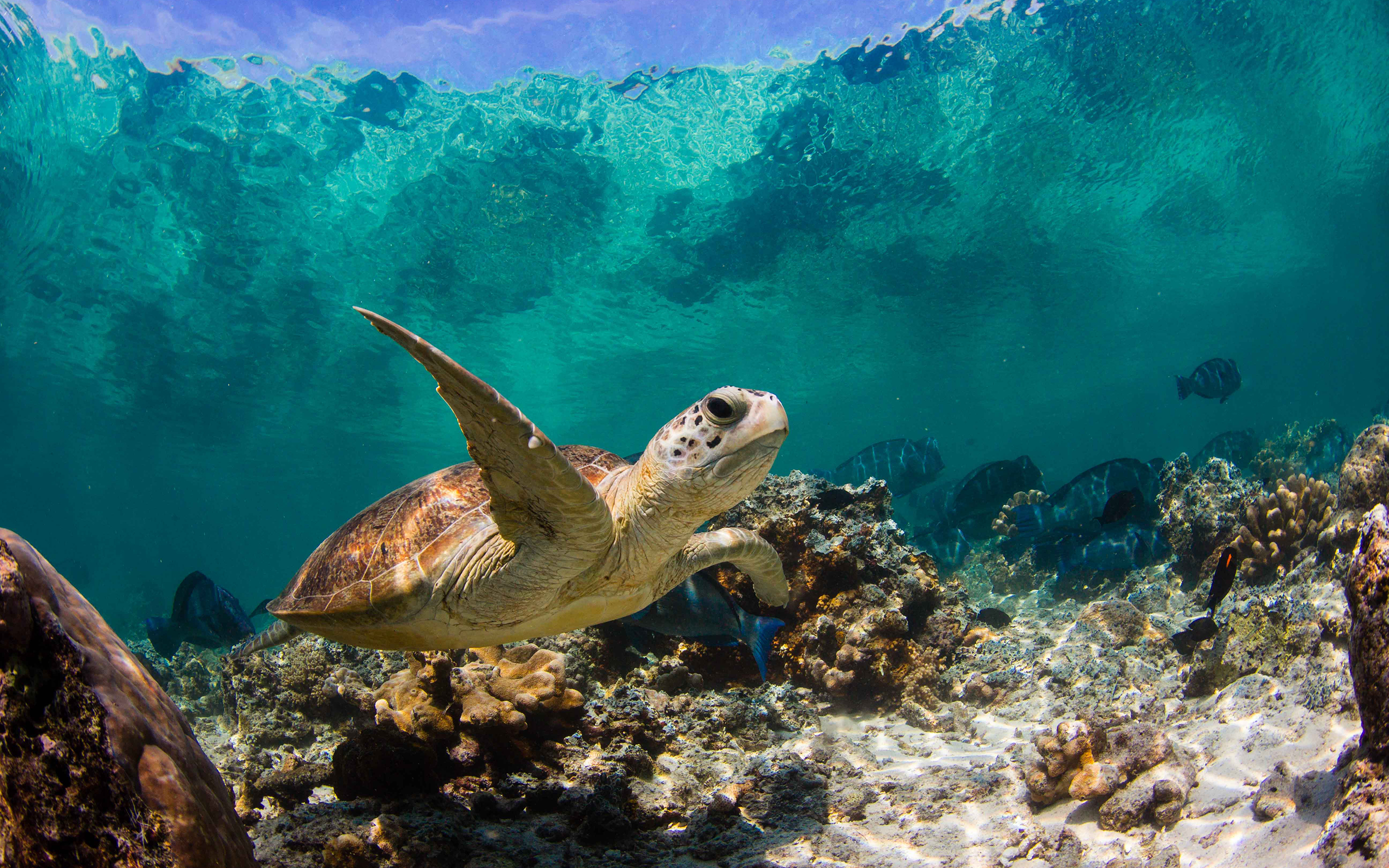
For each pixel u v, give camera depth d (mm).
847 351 29594
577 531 2660
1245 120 17625
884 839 3004
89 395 26531
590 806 3084
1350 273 35938
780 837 3061
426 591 2977
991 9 12977
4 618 1223
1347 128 19562
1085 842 2717
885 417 49000
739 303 22875
